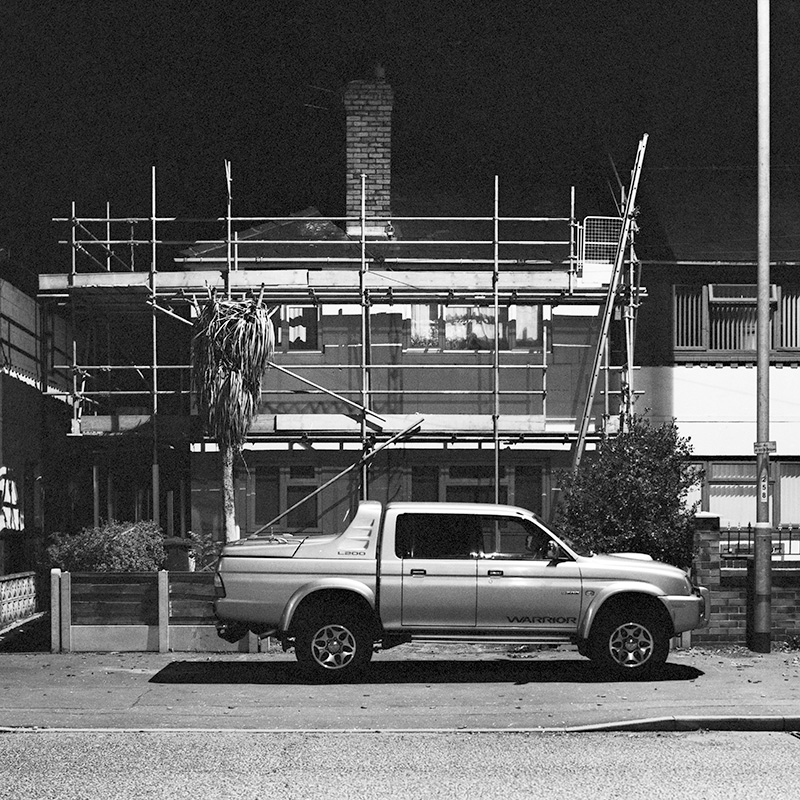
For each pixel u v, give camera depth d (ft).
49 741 35.78
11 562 73.67
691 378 79.00
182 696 42.70
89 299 73.92
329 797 28.96
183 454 78.74
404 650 55.52
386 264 75.61
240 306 63.16
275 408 74.08
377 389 74.28
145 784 30.27
